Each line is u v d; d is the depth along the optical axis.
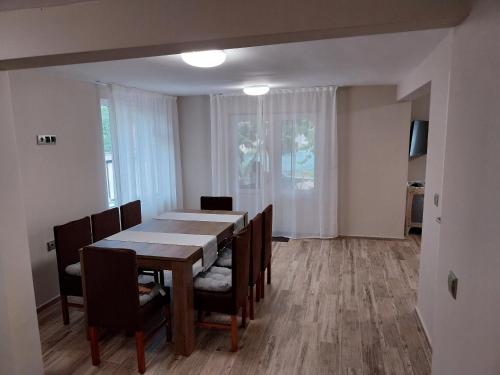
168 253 2.55
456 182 1.27
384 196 5.20
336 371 2.37
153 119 5.11
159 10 1.53
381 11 1.29
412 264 4.28
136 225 3.61
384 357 2.51
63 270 2.94
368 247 4.92
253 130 5.41
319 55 2.98
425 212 2.86
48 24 1.66
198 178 6.00
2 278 1.92
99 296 2.31
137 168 4.76
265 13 1.41
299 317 3.07
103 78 3.82
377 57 3.07
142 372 2.36
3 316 1.95
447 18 1.23
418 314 3.03
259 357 2.53
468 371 1.11
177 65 3.26
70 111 3.73
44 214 3.43
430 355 2.52
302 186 5.32
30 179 3.27
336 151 5.12
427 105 5.40
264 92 4.72
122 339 2.77
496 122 0.93
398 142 5.04
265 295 3.50
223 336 2.81
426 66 3.10
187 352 2.54
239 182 5.57
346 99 5.08
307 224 5.39
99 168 4.16
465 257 1.16
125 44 1.58
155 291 2.57
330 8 1.34
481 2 1.06
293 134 5.23
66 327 2.96
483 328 0.99
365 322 2.98
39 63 1.81
